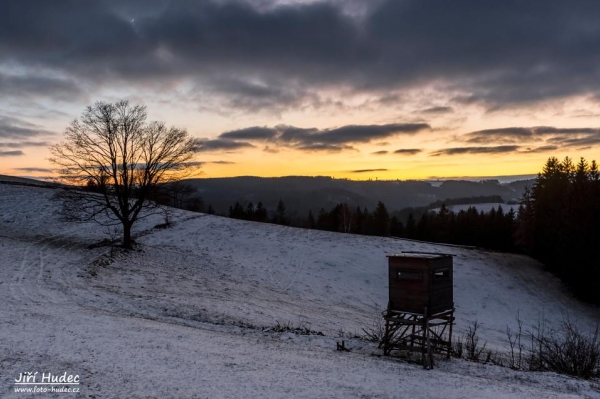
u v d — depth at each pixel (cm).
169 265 3550
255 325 2106
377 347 1836
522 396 1232
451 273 1783
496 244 7138
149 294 2502
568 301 4016
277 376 1226
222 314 2242
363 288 3722
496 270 4416
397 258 1728
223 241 4628
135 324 1738
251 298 2883
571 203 4384
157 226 4944
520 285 4162
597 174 4550
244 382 1131
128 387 992
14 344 1206
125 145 3734
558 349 1836
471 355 1867
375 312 3145
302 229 5475
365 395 1151
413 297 1673
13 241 3641
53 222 4578
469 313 3450
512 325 3312
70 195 3900
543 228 4775
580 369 1648
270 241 4766
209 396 1000
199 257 3997
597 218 4041
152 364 1188
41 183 6756
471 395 1224
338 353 1669
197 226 5128
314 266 4112
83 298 2209
